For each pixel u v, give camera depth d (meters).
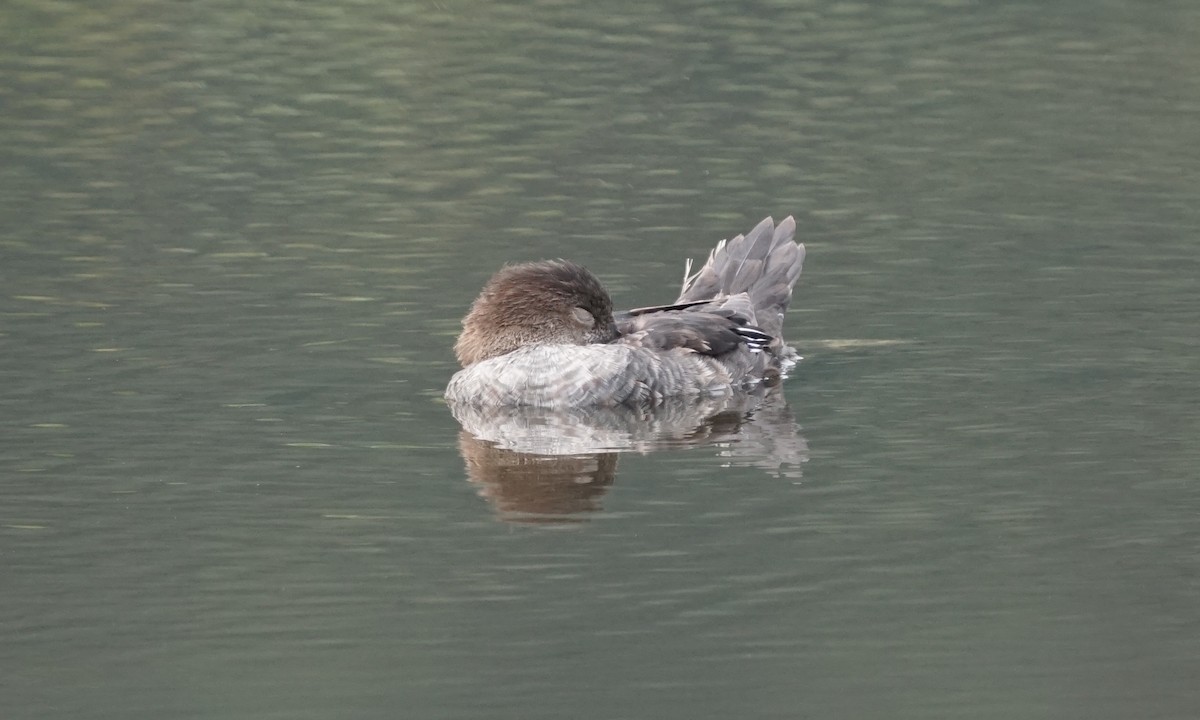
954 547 11.61
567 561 11.47
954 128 23.59
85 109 24.22
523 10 29.02
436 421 14.52
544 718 9.40
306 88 25.25
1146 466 13.02
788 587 11.05
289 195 21.03
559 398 15.24
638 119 23.98
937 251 19.06
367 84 25.44
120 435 13.87
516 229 19.83
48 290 17.59
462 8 28.97
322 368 15.72
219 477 13.02
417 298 17.61
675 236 19.62
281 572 11.31
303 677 9.88
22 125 23.47
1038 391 14.88
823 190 21.22
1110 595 10.88
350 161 22.33
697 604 10.80
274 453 13.59
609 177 21.72
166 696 9.64
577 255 19.02
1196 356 15.62
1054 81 25.53
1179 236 19.28
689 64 26.33
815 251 19.14
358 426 14.30
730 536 11.87
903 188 21.30
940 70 26.06
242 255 18.84
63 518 12.17
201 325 16.72
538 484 13.00
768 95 25.00
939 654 10.11
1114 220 19.94
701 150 22.75
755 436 14.23
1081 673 9.90
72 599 10.90
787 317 17.31
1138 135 23.20
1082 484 12.70
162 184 21.36
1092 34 27.75
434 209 20.56
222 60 26.42
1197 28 28.00
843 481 12.91
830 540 11.78
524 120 23.95
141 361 15.69
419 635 10.39
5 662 10.07
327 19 28.41
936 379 15.36
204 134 23.30
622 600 10.88
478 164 22.25
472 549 11.70
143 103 24.53
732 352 16.30
